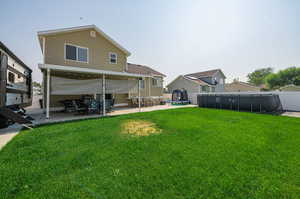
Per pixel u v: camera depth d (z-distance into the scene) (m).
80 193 1.74
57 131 4.47
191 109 10.63
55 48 9.14
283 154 2.80
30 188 1.83
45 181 1.98
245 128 4.79
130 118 6.68
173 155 2.79
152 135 4.09
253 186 1.86
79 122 5.83
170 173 2.16
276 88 39.62
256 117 6.97
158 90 17.22
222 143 3.41
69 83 7.47
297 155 2.76
